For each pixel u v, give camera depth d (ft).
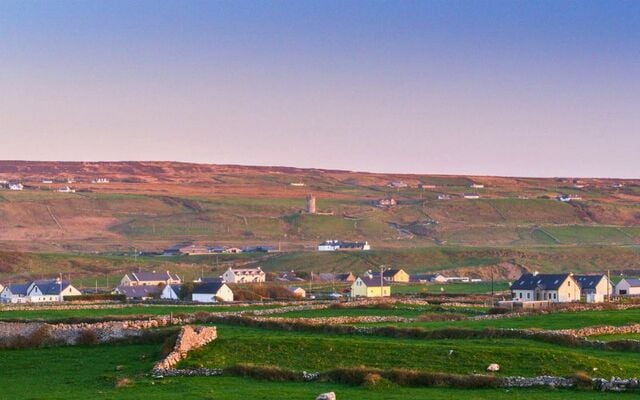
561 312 482.69
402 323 410.93
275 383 255.29
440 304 565.94
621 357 299.99
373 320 425.28
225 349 299.38
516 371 267.39
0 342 337.52
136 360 300.81
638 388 241.35
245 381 258.37
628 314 460.96
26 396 245.45
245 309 532.73
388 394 235.61
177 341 296.51
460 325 392.06
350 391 240.53
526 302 575.79
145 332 340.39
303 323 382.83
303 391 239.30
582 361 277.85
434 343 319.06
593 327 389.80
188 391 241.76
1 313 508.94
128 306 579.48
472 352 286.87
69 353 322.96
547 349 298.15
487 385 248.11
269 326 385.91
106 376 273.33
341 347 298.97
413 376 252.01
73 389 255.70
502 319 435.12
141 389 248.11
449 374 252.83
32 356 319.27
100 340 340.59
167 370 273.33
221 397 229.86
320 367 276.41
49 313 505.25
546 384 247.70
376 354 290.15
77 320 419.54
